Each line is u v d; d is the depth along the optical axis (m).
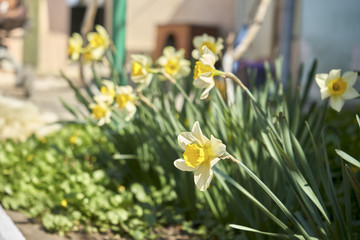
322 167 1.17
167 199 1.65
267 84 1.56
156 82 1.74
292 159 1.11
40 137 2.48
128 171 1.82
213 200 1.44
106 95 1.51
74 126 2.55
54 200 1.60
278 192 1.29
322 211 1.08
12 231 1.38
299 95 1.39
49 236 1.44
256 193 1.27
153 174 1.76
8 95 4.46
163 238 1.47
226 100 1.40
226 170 1.38
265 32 5.36
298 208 1.40
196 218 1.59
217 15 7.57
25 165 1.95
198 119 1.47
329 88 1.17
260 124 1.19
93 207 1.53
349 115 2.82
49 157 1.95
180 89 1.41
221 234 1.44
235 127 1.32
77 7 10.16
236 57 3.25
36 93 5.03
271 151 1.15
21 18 4.33
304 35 4.31
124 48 2.53
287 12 3.19
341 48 4.04
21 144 2.19
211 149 0.97
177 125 1.41
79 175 1.69
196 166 0.97
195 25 7.06
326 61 4.15
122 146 1.81
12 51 7.45
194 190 1.58
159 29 7.22
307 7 4.30
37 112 2.62
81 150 2.15
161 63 1.59
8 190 1.67
